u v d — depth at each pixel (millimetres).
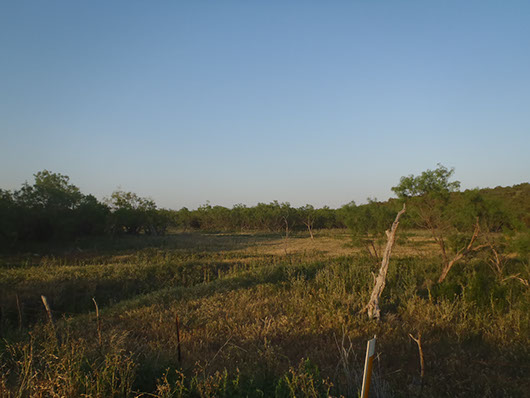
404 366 6547
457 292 11570
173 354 6656
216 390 4906
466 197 14242
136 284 17000
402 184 15297
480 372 6230
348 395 4996
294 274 16156
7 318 12117
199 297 12633
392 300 11273
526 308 9602
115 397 4664
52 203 31891
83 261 22031
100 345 6344
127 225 41031
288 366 6078
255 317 9711
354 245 18250
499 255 14719
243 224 56438
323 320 9250
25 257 23766
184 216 59812
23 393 4762
